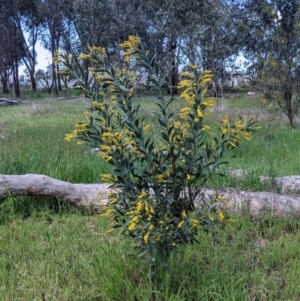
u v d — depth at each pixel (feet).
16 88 110.52
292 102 36.55
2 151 21.52
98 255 10.20
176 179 8.32
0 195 13.70
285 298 9.06
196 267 9.87
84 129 8.36
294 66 34.14
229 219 9.89
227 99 64.03
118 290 8.79
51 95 111.96
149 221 8.06
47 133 30.50
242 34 39.70
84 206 14.11
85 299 8.95
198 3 44.32
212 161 9.11
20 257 10.81
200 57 43.80
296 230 12.59
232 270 9.97
